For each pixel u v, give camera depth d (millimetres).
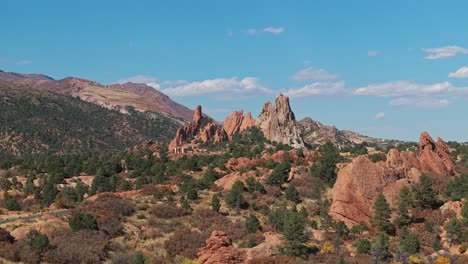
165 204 105312
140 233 86188
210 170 142500
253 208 109312
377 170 105812
